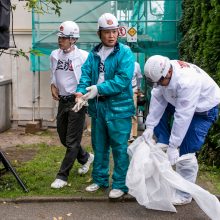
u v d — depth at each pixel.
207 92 4.71
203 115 4.79
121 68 4.86
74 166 6.40
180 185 4.48
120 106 4.96
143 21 9.65
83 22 9.59
